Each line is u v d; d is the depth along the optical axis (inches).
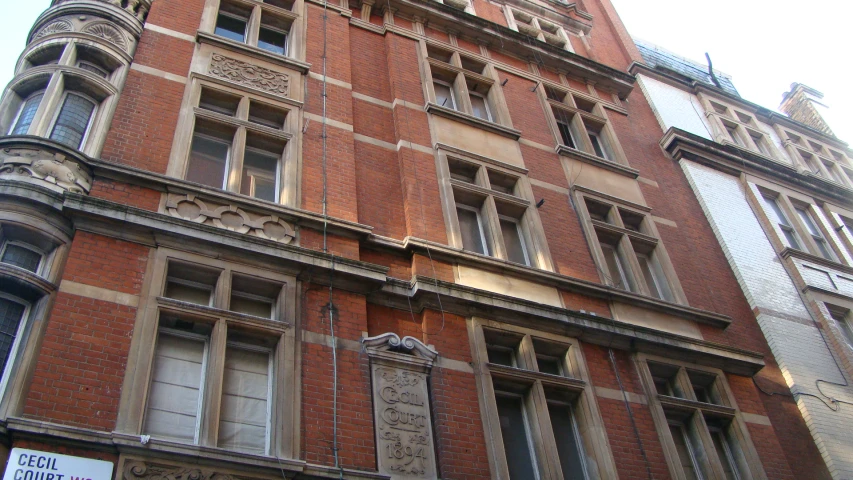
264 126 506.0
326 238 457.4
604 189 666.2
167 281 398.6
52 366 329.7
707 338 585.6
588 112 771.4
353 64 622.8
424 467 381.7
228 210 437.4
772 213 783.1
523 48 764.0
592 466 441.7
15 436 301.3
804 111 1162.0
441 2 797.9
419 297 456.1
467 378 435.2
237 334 392.5
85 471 303.9
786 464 518.6
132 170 422.6
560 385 463.2
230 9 605.9
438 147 580.4
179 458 323.3
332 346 407.2
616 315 542.0
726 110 940.0
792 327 652.7
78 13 502.6
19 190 375.9
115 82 481.1
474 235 555.5
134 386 341.7
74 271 367.2
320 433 368.8
